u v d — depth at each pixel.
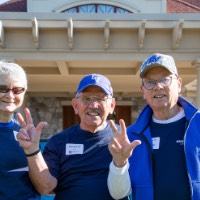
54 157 2.39
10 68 2.17
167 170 2.15
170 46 6.75
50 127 11.88
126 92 11.78
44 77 9.25
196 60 6.77
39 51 6.75
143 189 2.17
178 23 6.23
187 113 2.24
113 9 11.23
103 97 2.45
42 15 6.43
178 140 2.20
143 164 2.21
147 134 2.28
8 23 6.40
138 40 6.62
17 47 6.66
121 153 2.07
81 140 2.42
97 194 2.25
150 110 2.41
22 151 2.19
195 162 2.10
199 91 6.84
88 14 6.46
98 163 2.35
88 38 6.71
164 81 2.27
